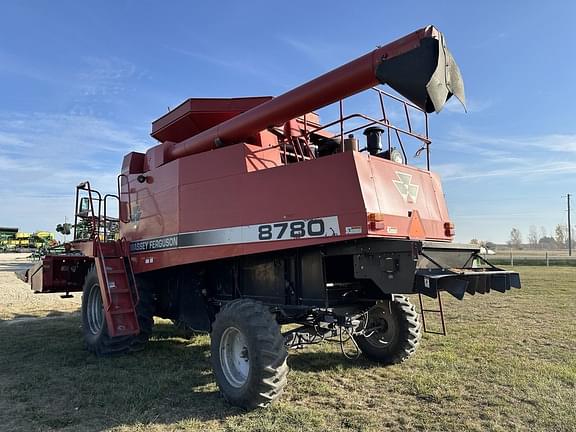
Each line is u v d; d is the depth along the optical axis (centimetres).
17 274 1010
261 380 431
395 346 607
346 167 429
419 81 386
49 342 771
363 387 518
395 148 517
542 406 443
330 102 468
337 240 425
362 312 556
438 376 549
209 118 644
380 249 428
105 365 616
